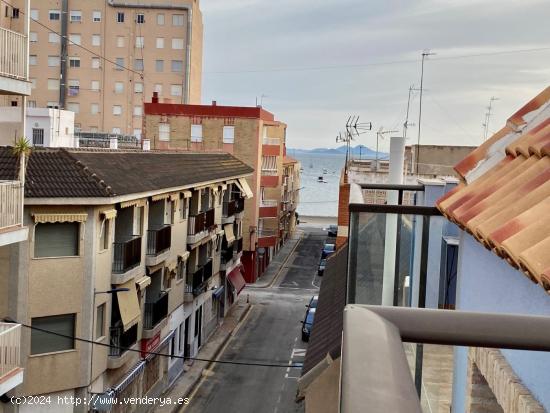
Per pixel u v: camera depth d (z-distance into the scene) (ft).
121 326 81.00
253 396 99.35
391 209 23.39
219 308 139.33
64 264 71.77
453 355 18.75
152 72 296.10
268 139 194.80
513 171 19.30
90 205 72.23
